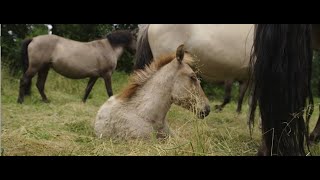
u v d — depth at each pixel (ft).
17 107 18.29
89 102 23.56
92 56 23.53
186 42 13.73
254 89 7.77
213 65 13.94
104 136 11.17
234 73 14.24
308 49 7.50
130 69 38.19
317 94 34.76
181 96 11.39
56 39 22.93
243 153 9.21
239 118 18.60
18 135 10.50
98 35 37.06
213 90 35.63
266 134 7.62
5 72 30.01
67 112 16.94
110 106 11.56
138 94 11.41
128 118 11.05
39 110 17.46
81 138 11.03
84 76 23.79
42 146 9.64
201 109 11.39
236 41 13.37
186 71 11.41
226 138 12.28
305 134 7.64
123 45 24.70
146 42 14.84
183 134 11.07
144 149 9.39
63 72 23.32
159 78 11.38
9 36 34.30
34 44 22.29
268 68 7.42
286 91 7.30
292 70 7.29
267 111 7.50
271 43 7.39
